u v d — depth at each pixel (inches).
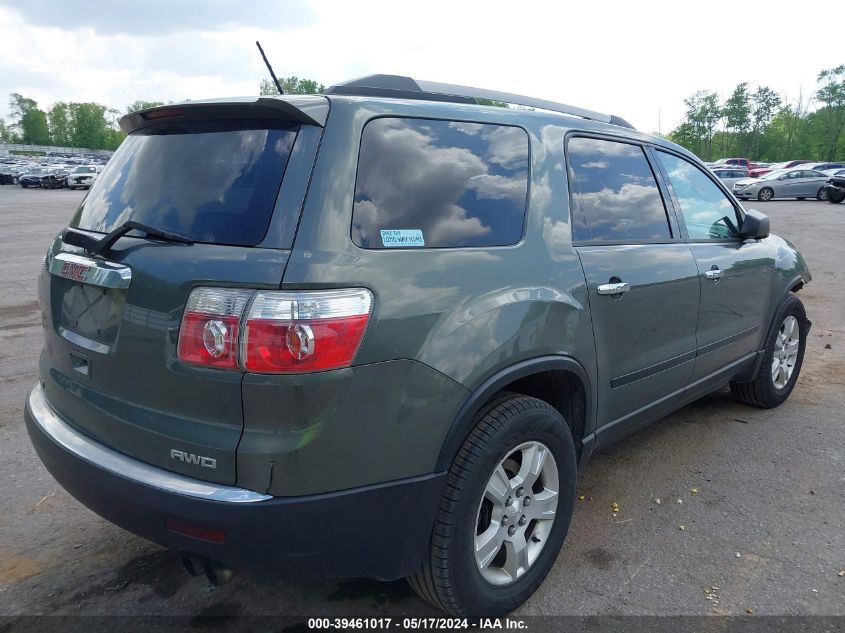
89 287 97.0
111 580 114.9
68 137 5329.7
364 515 85.1
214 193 90.0
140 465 88.0
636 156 140.6
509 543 104.9
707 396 208.8
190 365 82.0
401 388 85.6
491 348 94.6
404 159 95.2
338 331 79.7
